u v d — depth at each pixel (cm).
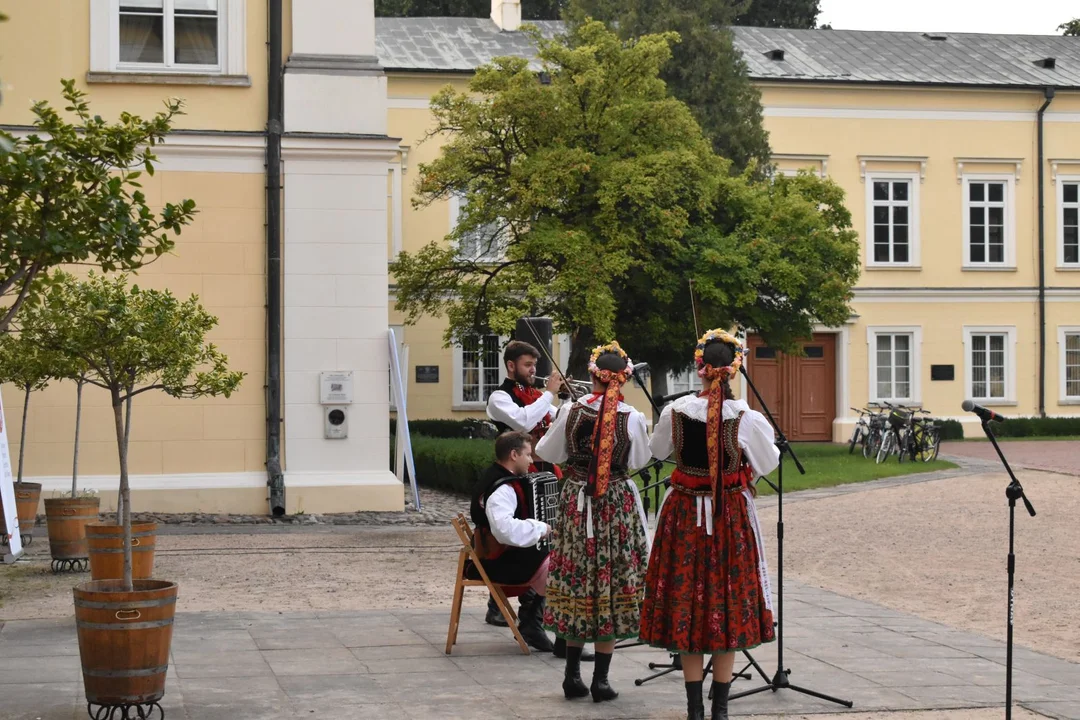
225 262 1393
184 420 1374
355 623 811
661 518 567
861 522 1405
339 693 618
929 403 3075
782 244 2130
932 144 3078
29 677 639
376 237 1419
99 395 1358
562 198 2038
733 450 556
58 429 1346
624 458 620
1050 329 3134
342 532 1290
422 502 1574
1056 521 1398
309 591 943
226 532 1280
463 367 2741
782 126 3012
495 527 692
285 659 697
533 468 745
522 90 1959
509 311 1939
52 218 546
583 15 2459
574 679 616
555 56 1997
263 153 1400
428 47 2909
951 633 808
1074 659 732
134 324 728
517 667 686
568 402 640
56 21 1380
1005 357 3114
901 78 3062
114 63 1393
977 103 3094
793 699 623
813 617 862
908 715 593
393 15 4022
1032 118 3122
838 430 3012
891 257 3069
